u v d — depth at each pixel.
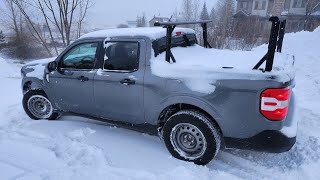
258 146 3.20
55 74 4.53
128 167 3.44
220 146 3.48
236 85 3.10
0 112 5.50
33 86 4.91
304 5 34.56
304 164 3.39
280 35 4.35
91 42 4.15
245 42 13.84
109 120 4.25
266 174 3.28
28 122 4.96
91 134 4.40
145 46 3.68
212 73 3.24
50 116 5.00
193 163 3.50
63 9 10.29
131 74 3.75
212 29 13.48
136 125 3.99
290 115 3.44
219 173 3.29
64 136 4.31
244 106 3.11
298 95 6.48
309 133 4.29
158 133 3.86
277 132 3.05
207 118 3.36
